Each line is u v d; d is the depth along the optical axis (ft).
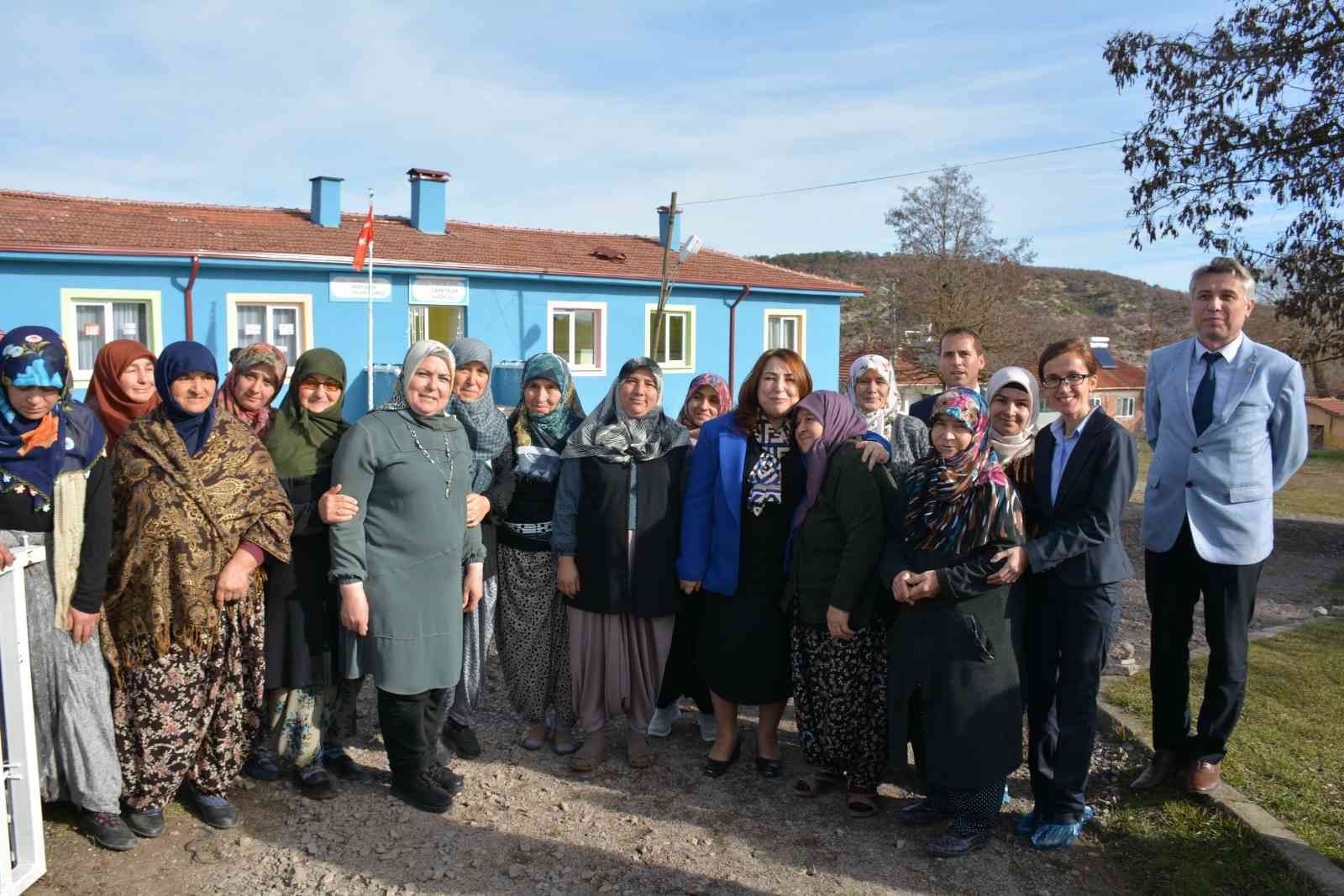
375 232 60.08
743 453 13.21
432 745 12.68
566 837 11.87
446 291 56.65
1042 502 11.68
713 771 13.70
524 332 60.29
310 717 12.42
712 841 11.85
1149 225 38.24
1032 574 11.85
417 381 12.03
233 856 11.17
